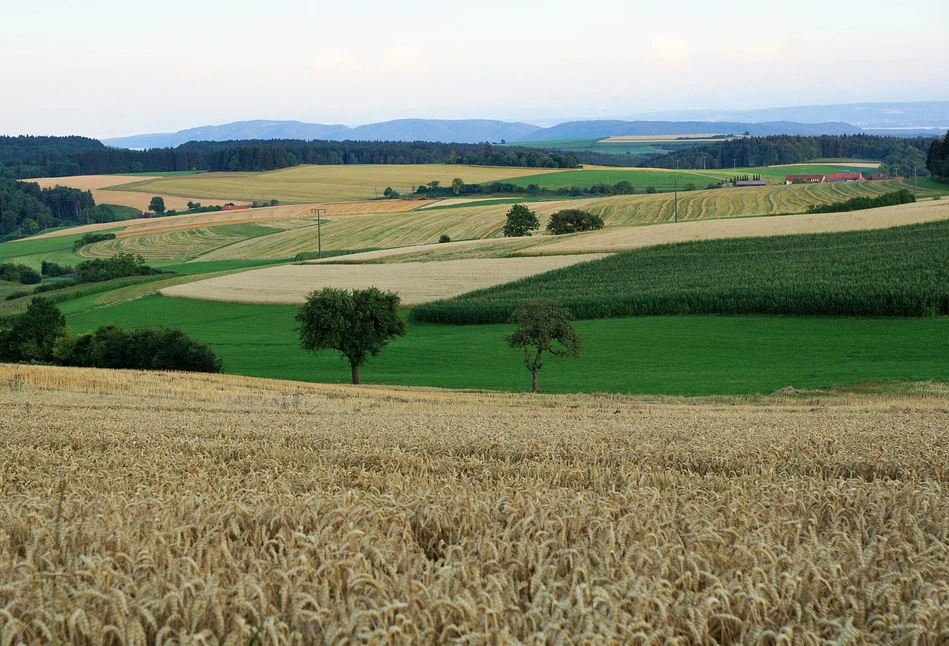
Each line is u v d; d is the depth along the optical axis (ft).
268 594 19.69
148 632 18.43
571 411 95.14
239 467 46.70
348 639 16.99
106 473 41.32
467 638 16.96
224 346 206.18
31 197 611.06
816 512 31.37
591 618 17.78
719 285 213.87
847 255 243.60
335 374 170.19
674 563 22.94
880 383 123.65
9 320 245.24
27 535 26.35
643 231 329.72
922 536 27.53
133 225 547.08
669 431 65.10
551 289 237.04
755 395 118.83
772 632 17.78
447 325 219.61
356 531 23.81
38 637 17.95
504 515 28.99
